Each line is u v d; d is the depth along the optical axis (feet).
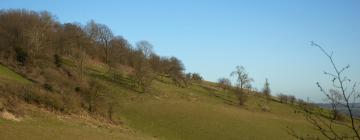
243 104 424.46
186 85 497.87
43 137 136.56
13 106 188.03
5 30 363.76
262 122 301.43
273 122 306.55
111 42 513.86
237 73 468.34
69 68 359.25
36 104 210.18
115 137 172.65
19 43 352.69
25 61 325.42
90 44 492.13
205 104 371.97
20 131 140.97
